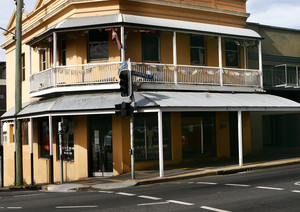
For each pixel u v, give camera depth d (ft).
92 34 56.80
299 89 69.26
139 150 55.26
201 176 46.52
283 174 42.88
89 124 55.93
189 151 60.03
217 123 63.52
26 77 72.95
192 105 48.01
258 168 51.39
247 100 56.29
